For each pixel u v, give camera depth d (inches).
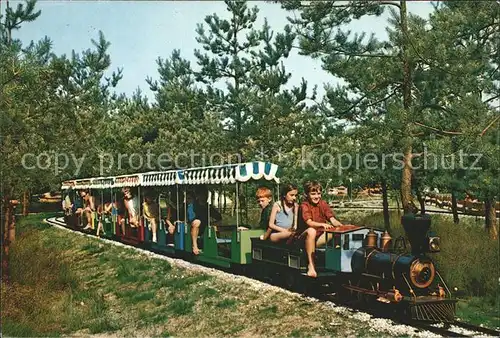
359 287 425.1
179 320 454.0
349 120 722.2
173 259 709.3
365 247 420.2
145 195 829.2
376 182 751.7
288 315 419.8
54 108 610.2
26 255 666.8
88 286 625.6
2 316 461.1
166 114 1307.8
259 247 534.3
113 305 529.7
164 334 426.9
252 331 400.2
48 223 1353.3
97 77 1268.5
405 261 382.0
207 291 514.6
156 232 789.2
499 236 685.3
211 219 670.5
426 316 375.6
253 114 952.9
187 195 684.1
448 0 587.5
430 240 382.9
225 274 582.2
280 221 517.0
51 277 603.2
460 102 509.7
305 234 458.6
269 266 518.9
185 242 676.1
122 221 916.0
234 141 1031.0
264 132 919.0
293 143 868.6
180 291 536.4
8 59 502.6
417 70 591.8
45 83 586.6
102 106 1379.2
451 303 381.4
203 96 1088.8
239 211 624.7
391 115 575.5
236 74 1050.1
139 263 697.6
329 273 457.7
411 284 378.6
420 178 641.6
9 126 527.5
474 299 455.5
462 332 362.0
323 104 725.9
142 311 493.4
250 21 1054.4
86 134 1106.7
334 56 677.3
